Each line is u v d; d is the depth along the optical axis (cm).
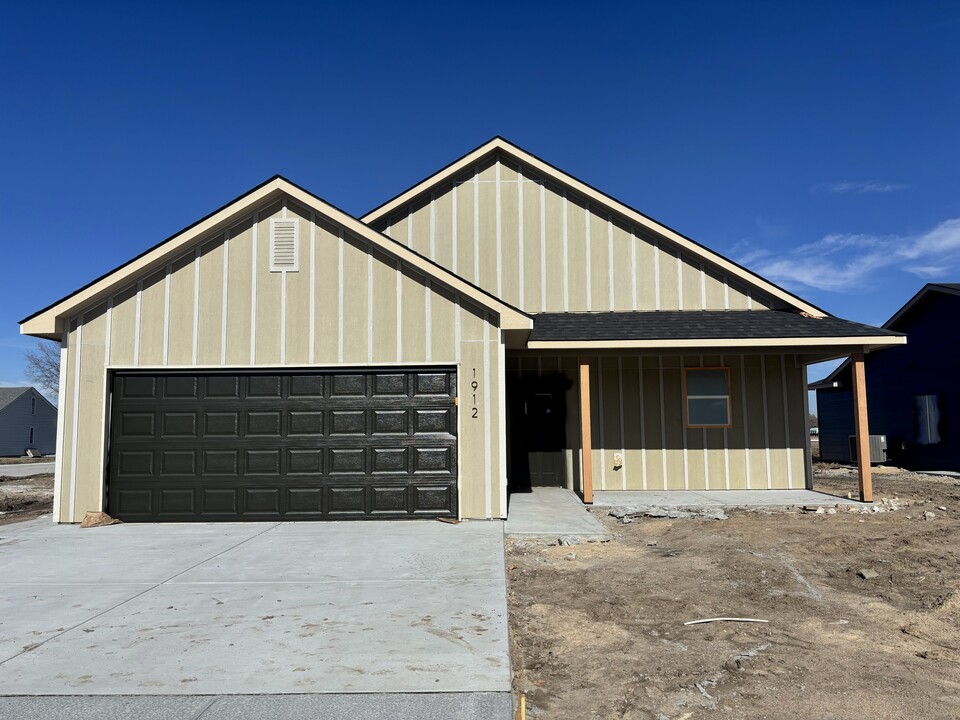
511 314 934
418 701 371
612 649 467
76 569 671
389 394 953
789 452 1269
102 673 409
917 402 1877
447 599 563
